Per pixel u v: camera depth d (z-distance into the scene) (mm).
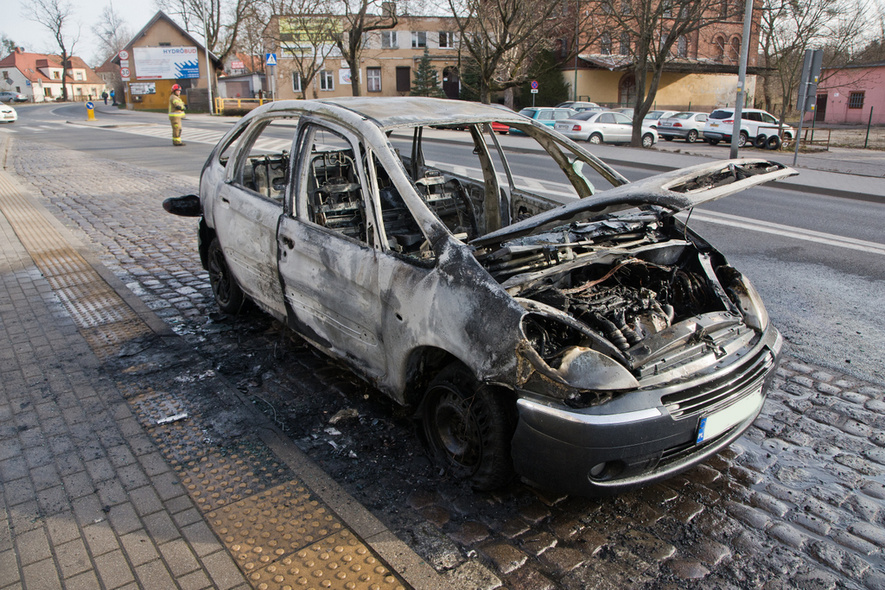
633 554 2828
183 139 23312
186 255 7648
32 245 7855
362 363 3729
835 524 3061
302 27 40281
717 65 42438
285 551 2742
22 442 3570
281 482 3236
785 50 31031
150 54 57719
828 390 4445
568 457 2705
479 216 5254
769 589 2643
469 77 45031
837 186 13812
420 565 2672
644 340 3053
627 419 2674
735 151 18625
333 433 3779
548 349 2879
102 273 6738
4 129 30391
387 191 4590
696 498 3252
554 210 3219
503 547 2838
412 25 52375
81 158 17438
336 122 3869
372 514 3018
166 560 2674
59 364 4586
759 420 4051
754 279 6965
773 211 11117
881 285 6809
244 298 5328
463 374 3129
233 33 56219
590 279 3812
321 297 3871
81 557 2688
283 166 5371
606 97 44156
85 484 3191
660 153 21828
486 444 3055
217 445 3576
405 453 3584
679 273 3732
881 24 41531
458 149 18922
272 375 4516
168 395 4148
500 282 3223
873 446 3756
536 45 32000
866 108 43094
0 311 5629
